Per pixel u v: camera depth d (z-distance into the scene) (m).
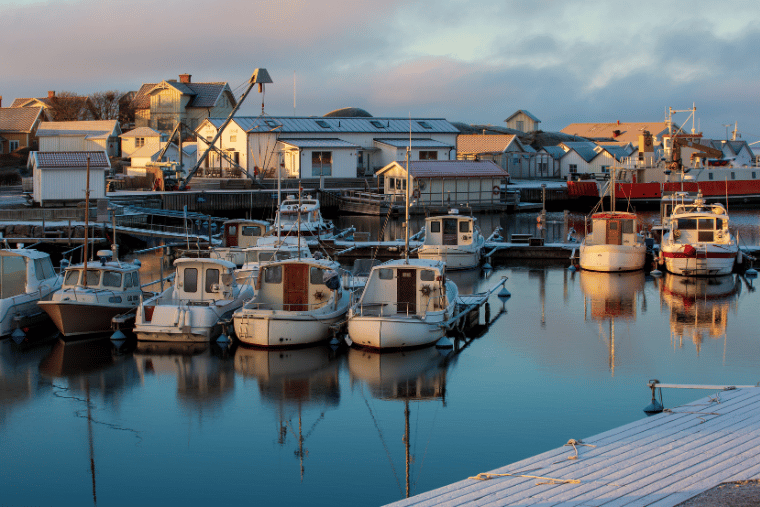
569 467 11.36
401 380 19.62
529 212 65.75
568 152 87.81
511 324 25.59
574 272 35.88
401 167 63.66
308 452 15.37
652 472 10.98
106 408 17.81
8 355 21.81
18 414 17.45
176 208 58.81
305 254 31.47
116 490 13.90
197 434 16.33
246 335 22.09
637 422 13.41
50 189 49.81
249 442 15.91
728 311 27.05
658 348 22.41
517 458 14.88
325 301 23.34
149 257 40.44
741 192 70.94
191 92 102.88
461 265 36.75
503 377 19.83
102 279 23.98
